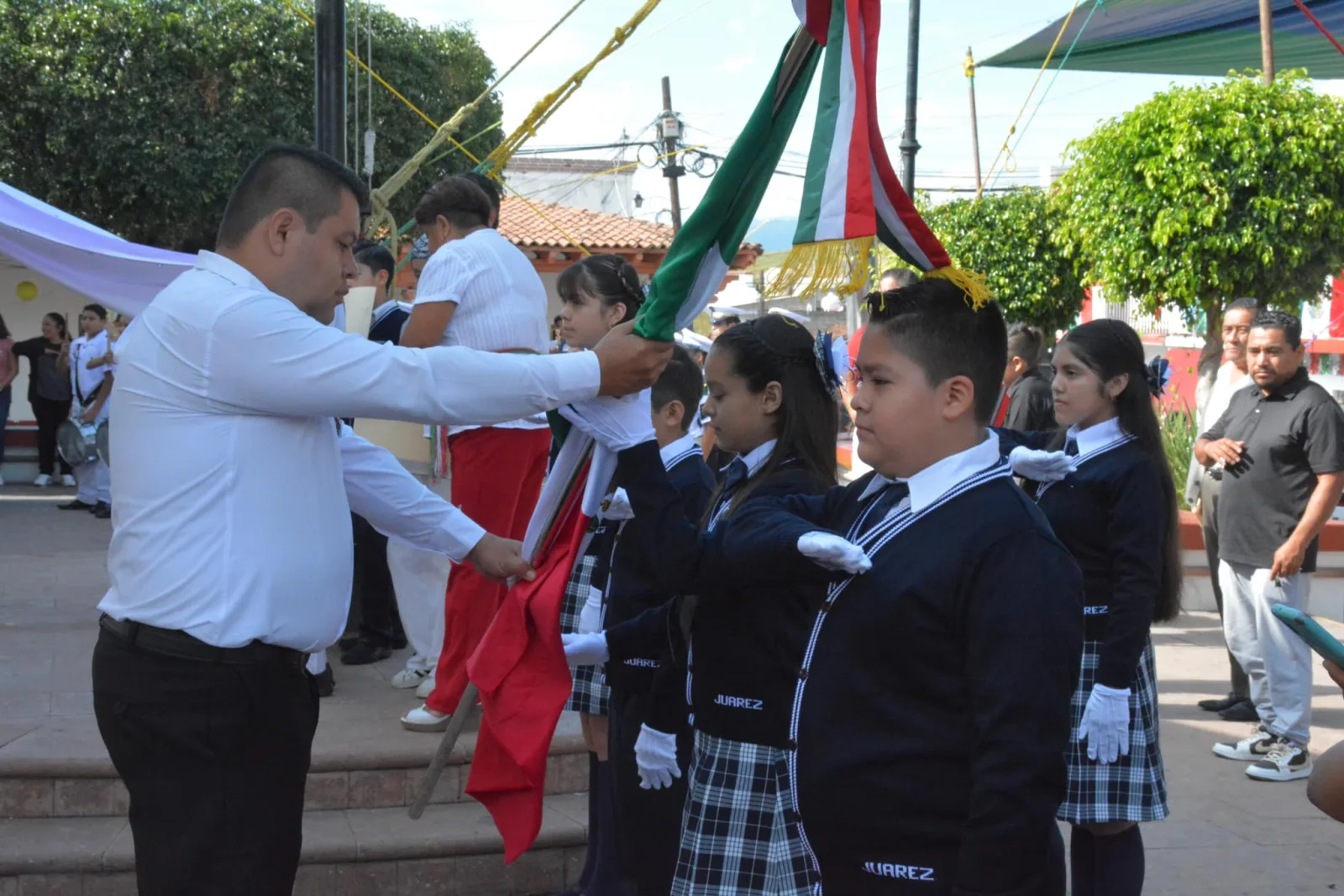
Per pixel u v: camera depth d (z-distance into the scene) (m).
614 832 3.01
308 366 2.12
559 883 3.62
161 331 2.17
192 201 14.20
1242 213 8.89
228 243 2.26
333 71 4.55
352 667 4.86
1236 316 6.19
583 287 3.25
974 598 1.78
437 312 3.65
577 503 2.54
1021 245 12.86
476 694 2.64
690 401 3.06
